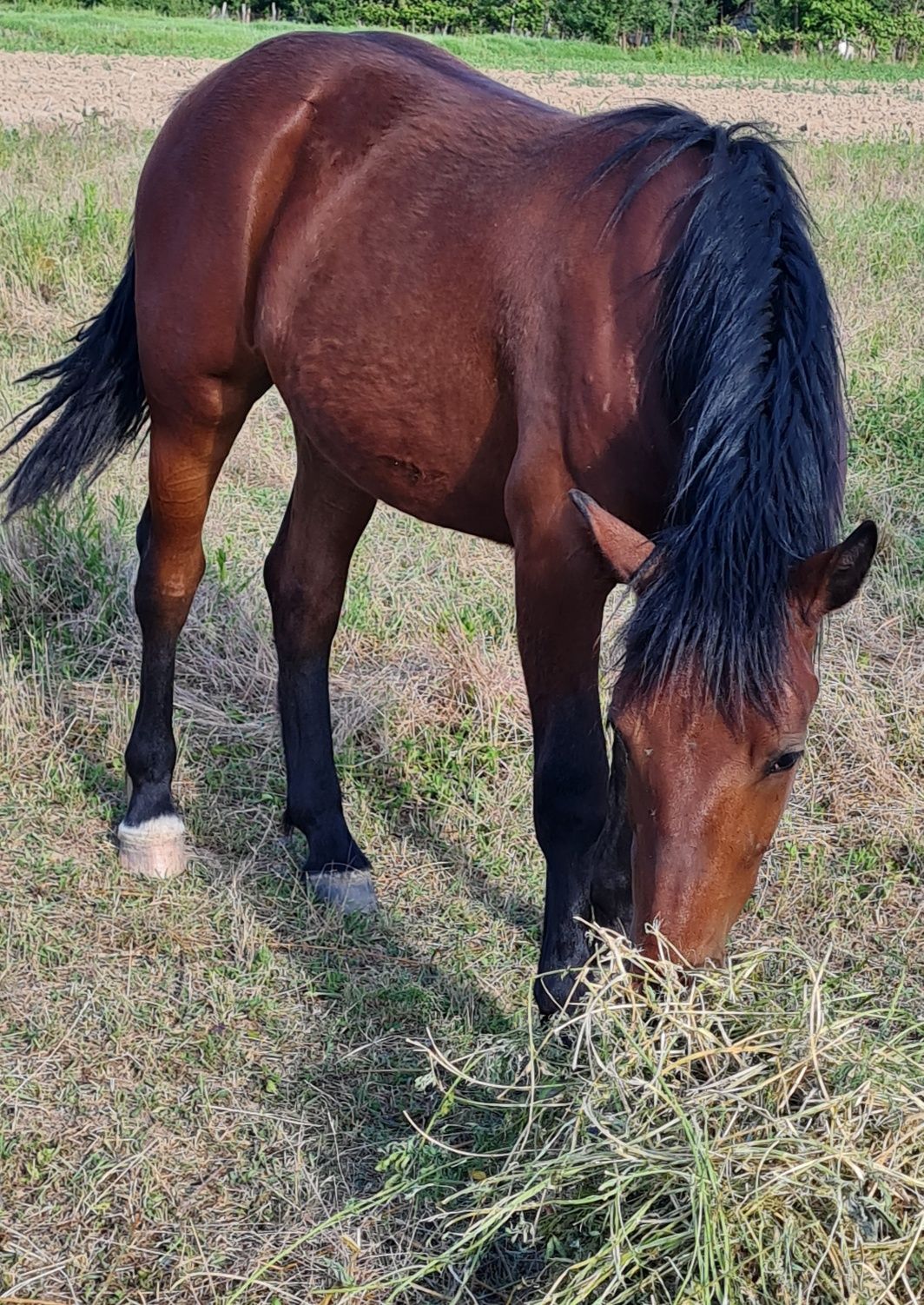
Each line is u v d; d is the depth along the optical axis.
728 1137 1.84
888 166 11.04
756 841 1.94
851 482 5.15
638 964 1.91
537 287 2.45
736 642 1.84
